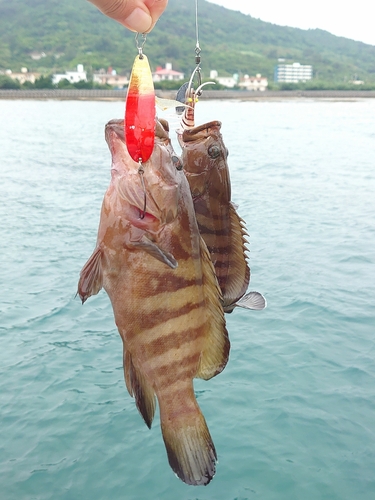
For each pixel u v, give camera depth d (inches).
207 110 510.0
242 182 167.2
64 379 53.9
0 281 81.8
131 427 46.4
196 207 19.8
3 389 52.2
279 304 70.1
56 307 71.8
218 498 38.9
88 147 261.9
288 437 44.5
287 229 110.5
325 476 40.5
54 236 108.0
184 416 16.3
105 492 39.8
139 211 15.7
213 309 16.7
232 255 20.1
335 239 102.3
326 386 51.3
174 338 16.3
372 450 43.1
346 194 147.3
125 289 16.1
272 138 294.0
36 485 40.5
